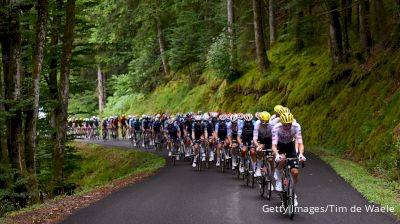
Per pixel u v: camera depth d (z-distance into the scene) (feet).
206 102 115.24
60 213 31.48
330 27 78.89
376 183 39.09
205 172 52.16
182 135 67.41
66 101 56.08
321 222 25.94
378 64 67.05
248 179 40.98
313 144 71.61
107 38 134.92
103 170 88.38
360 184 37.99
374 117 57.26
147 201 34.42
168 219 27.89
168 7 133.59
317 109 76.69
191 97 122.72
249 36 119.65
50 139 60.03
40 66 46.70
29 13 50.88
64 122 56.34
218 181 44.37
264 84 94.58
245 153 42.06
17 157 44.52
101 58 144.15
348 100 69.36
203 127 55.36
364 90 66.39
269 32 119.44
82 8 66.74
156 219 27.99
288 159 27.30
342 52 78.43
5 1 42.80
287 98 86.94
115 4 126.00
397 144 43.88
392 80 60.18
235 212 29.27
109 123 124.47
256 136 34.58
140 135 97.30
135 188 42.04
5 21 43.01
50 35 64.03
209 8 121.80
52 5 61.52
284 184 28.60
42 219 29.60
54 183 55.21
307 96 80.89
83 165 96.48
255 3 97.35
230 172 51.21
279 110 28.22
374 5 71.31
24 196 42.24
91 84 70.74
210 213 29.19
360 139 56.70
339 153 60.49
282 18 119.65
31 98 42.96
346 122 65.10
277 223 26.00
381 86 62.18
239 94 101.71
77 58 69.77
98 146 106.22
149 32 142.92
